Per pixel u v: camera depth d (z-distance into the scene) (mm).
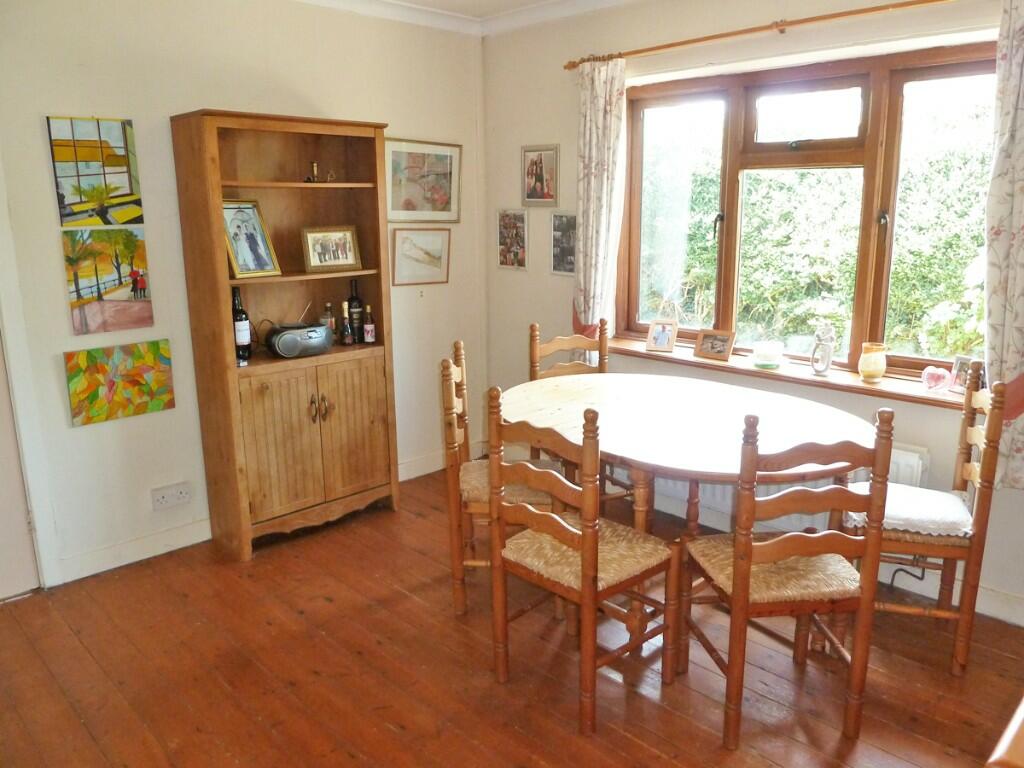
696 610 2801
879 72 2846
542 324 4109
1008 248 2344
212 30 3100
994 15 2424
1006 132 2289
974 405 2426
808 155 3104
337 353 3363
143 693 2328
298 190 3479
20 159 2678
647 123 3646
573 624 2627
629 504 3762
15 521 2863
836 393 2986
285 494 3279
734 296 3463
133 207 2961
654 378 3182
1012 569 2633
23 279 2740
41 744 2111
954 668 2373
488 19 3967
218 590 2953
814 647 2516
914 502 2453
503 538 2281
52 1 2684
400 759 2041
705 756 2043
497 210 4227
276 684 2369
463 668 2449
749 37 3016
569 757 2045
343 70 3551
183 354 3186
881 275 2998
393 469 3680
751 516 1906
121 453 3080
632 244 3814
